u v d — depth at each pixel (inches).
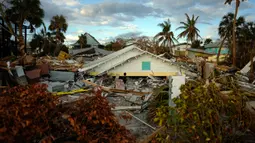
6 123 106.4
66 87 426.3
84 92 388.2
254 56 601.0
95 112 131.7
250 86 274.5
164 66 737.6
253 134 146.5
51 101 129.6
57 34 1819.6
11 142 104.8
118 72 720.3
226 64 1066.1
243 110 139.1
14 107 112.3
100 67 730.2
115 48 1964.8
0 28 630.5
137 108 292.4
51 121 127.2
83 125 130.3
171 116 145.3
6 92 130.3
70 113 137.3
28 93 122.0
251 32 1228.5
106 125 140.3
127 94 389.4
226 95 168.6
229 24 1301.7
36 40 1610.5
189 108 132.9
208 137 120.6
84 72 670.5
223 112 138.3
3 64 375.2
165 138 144.9
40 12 1119.0
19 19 981.8
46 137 116.6
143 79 666.2
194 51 1766.7
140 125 232.2
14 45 748.6
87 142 125.8
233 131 132.3
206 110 128.6
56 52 1680.6
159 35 1663.4
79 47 2320.4
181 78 220.7
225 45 1651.1
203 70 299.1
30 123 111.4
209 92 141.4
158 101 261.7
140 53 761.0
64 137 131.8
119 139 134.1
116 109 286.0
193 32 1690.5
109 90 404.5
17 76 362.0
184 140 133.7
